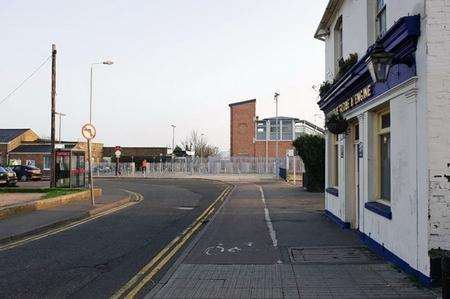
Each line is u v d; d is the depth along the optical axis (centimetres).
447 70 723
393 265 873
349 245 1099
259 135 7456
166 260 973
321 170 2905
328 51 1650
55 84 2848
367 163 1086
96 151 8419
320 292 710
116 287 767
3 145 6462
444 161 721
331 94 1435
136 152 8956
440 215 719
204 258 973
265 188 3316
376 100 991
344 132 1345
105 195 2627
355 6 1218
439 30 726
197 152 10219
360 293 700
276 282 774
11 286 773
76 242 1187
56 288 761
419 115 762
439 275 711
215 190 3234
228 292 718
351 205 1367
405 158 826
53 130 2856
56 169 2892
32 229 1341
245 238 1221
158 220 1634
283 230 1355
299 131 7388
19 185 3650
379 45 809
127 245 1145
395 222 879
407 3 814
